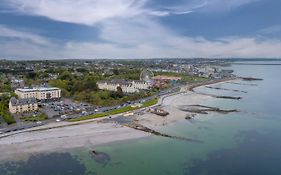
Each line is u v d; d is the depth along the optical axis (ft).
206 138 405.39
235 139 400.88
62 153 344.90
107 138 400.67
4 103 617.62
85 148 361.92
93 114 548.72
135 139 397.80
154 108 613.52
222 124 488.02
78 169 301.63
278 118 537.24
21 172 294.25
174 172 293.84
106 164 314.55
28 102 594.65
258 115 565.12
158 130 443.32
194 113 577.84
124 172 294.46
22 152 346.33
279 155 338.34
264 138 405.39
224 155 339.16
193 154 343.46
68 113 566.77
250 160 323.57
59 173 293.02
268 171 294.46
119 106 645.51
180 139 399.24
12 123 483.51
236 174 288.10
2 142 377.91
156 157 334.24
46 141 385.29
